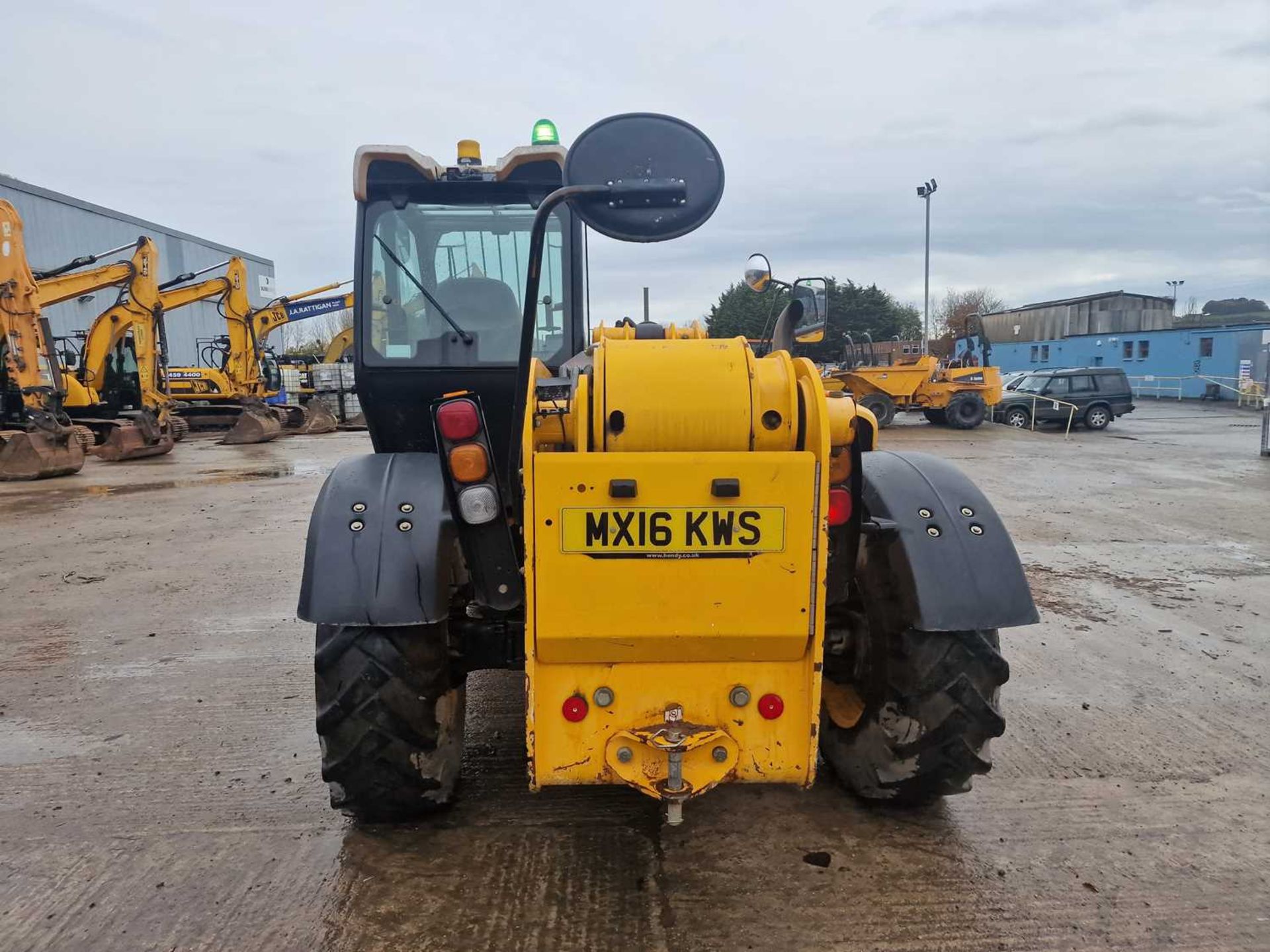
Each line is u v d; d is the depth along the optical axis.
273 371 25.56
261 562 7.11
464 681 2.98
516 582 2.51
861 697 3.02
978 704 2.66
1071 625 5.27
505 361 3.77
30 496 11.12
